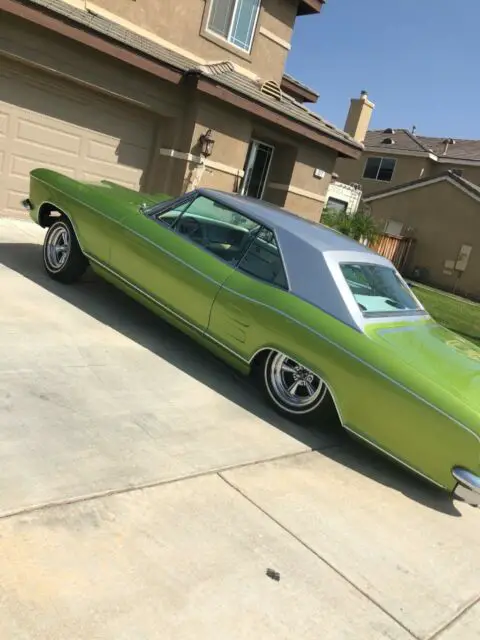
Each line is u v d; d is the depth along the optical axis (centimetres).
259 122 1174
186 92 1038
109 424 359
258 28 1227
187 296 488
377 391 388
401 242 2617
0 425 321
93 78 911
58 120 923
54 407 358
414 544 334
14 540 243
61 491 282
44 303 534
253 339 448
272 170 1330
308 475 376
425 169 3250
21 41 817
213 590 251
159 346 520
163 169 1068
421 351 417
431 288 2416
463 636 270
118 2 980
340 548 309
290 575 276
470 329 1319
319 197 1403
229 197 520
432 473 374
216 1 1125
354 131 2897
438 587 301
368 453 439
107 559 249
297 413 442
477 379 405
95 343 480
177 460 343
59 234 599
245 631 235
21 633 201
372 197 2830
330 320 419
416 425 375
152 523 281
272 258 465
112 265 544
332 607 264
